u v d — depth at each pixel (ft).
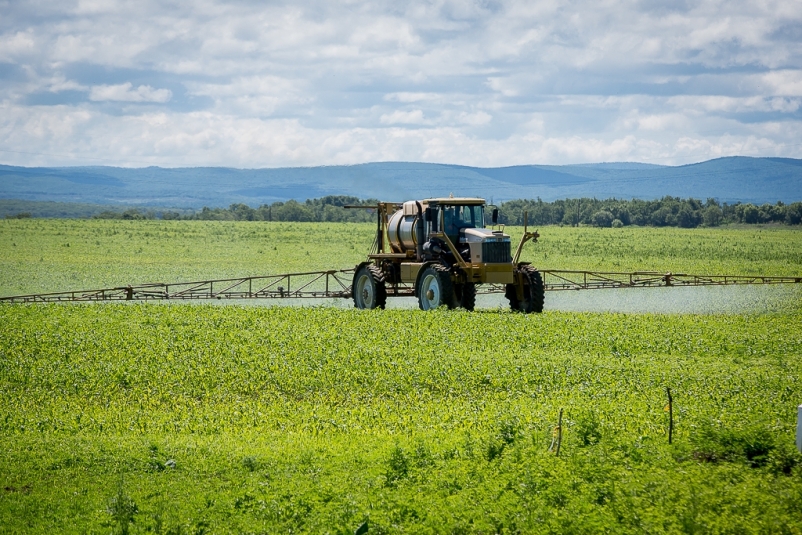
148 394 97.55
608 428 75.87
